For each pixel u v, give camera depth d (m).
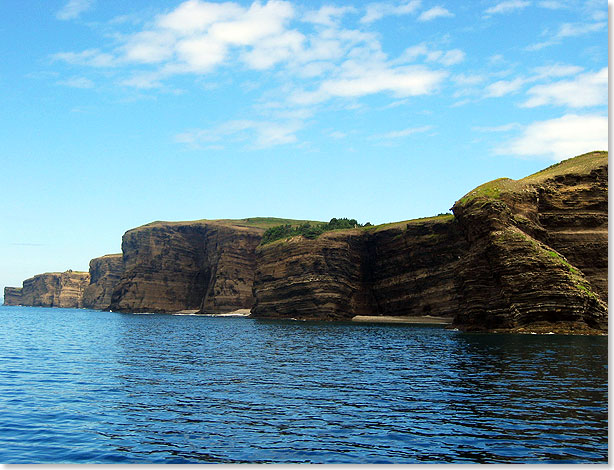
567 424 21.83
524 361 43.53
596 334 77.31
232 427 21.39
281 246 164.25
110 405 25.25
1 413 23.25
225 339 71.56
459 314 97.44
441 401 26.59
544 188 99.12
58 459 17.34
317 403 26.14
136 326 108.38
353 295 153.38
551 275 81.50
